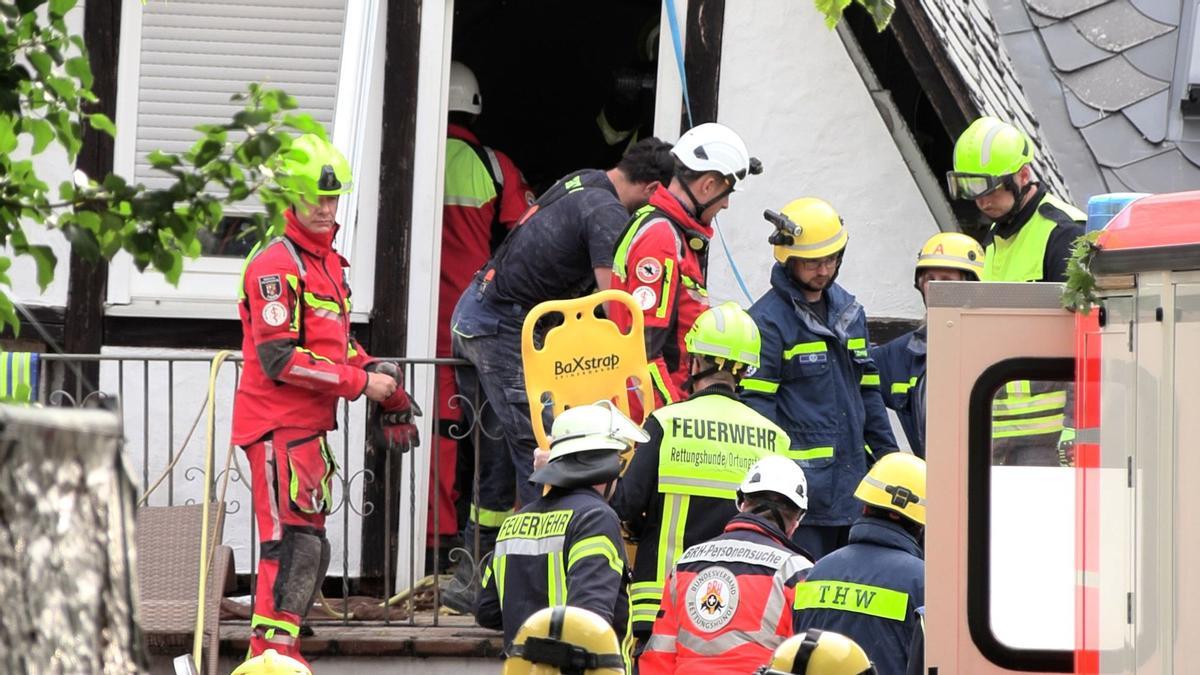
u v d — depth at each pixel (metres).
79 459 4.57
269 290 15.56
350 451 19.55
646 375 15.55
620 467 13.00
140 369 19.42
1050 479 10.09
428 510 20.34
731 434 14.45
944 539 10.02
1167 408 8.26
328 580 19.53
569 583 12.48
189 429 19.45
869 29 20.55
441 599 18.77
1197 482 8.17
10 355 17.91
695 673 13.10
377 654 17.00
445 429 20.45
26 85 7.48
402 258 19.78
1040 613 9.97
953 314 10.02
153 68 19.47
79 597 4.56
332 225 15.84
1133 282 8.47
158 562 17.08
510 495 18.09
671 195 16.27
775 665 7.02
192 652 16.64
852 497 16.47
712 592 13.16
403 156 19.73
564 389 15.53
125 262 19.23
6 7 7.02
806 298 16.55
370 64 19.28
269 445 15.92
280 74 19.62
